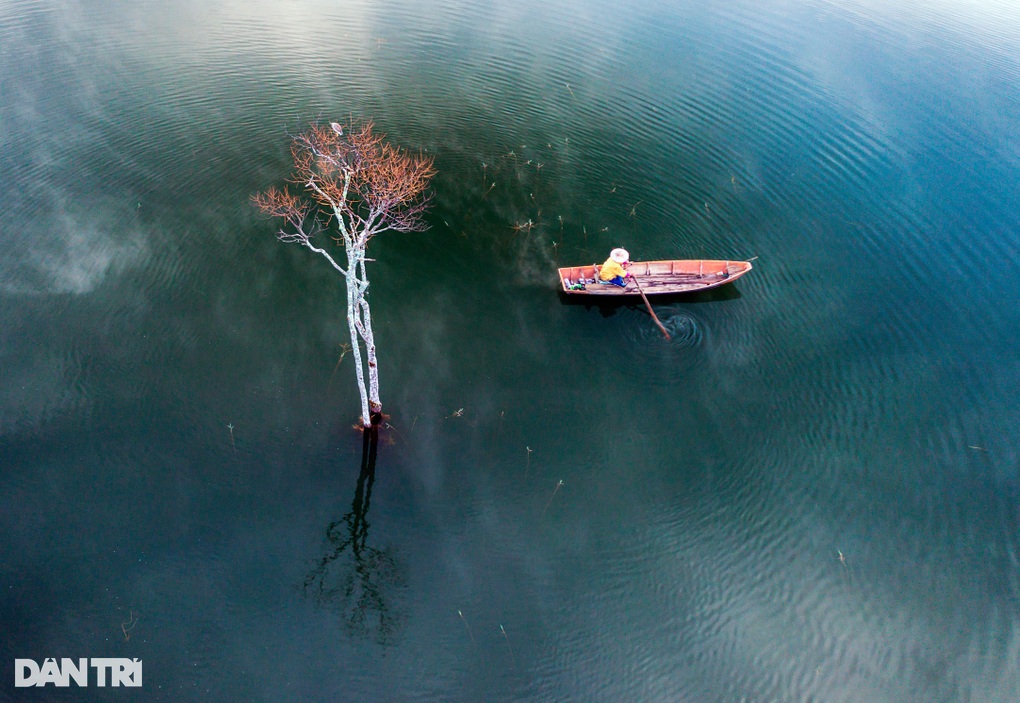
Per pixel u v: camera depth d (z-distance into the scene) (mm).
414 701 17281
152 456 21516
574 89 41281
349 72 41094
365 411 22234
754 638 18906
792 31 48969
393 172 25828
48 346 24156
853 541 21109
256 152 33938
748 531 21219
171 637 17828
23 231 28203
